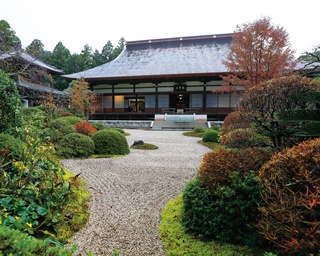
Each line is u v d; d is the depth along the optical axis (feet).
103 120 54.75
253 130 9.12
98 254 5.46
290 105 7.75
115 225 6.93
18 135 9.40
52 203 6.65
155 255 5.45
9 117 9.36
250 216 5.53
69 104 45.60
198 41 69.56
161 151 21.12
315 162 3.85
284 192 4.02
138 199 9.16
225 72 46.60
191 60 59.77
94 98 51.49
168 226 6.71
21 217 5.75
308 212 3.58
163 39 71.77
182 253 5.36
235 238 5.65
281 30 25.66
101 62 117.29
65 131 18.93
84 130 20.56
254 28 26.07
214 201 6.04
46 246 2.93
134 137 32.35
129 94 57.98
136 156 18.31
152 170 13.94
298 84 7.54
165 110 55.77
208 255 5.20
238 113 9.42
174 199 9.07
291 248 3.70
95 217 7.44
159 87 56.24
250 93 8.57
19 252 2.56
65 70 98.12
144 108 59.11
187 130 44.14
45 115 23.48
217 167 6.42
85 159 16.24
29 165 7.38
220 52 62.23
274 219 4.16
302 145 4.46
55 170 8.43
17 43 30.50
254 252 5.20
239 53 27.68
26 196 6.41
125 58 69.62
